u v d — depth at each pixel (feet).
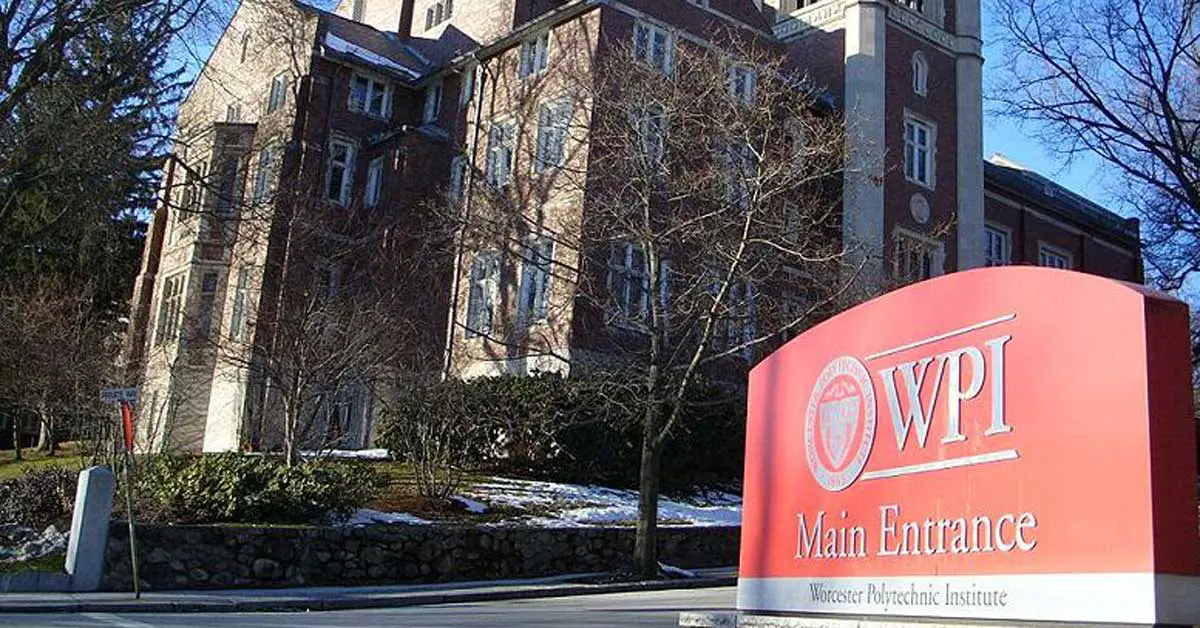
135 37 68.95
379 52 115.55
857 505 27.61
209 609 45.47
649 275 64.54
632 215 68.90
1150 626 19.56
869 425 27.55
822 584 28.60
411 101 114.42
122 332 118.01
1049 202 138.51
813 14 111.65
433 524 59.52
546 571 61.21
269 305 85.05
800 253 60.85
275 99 110.01
